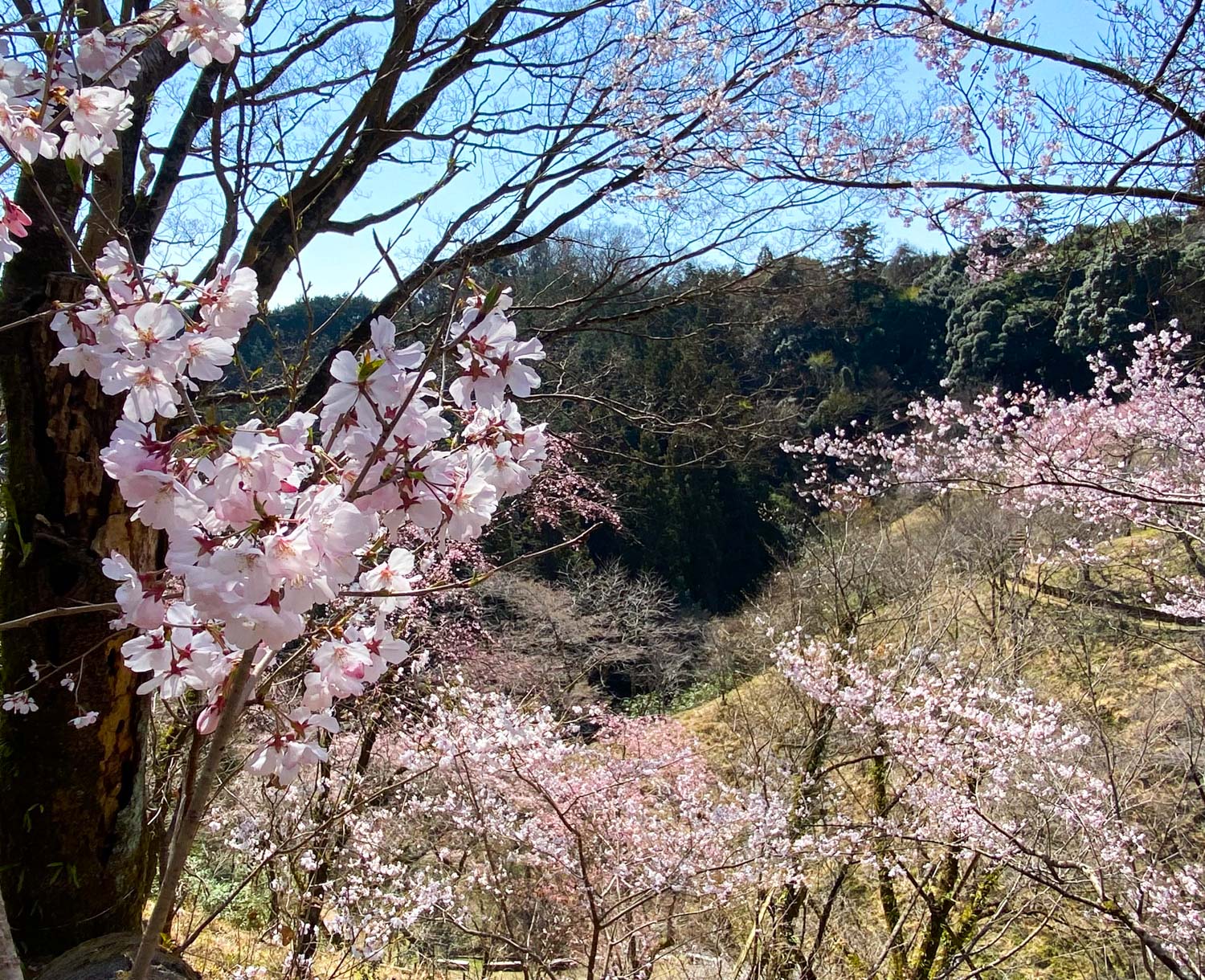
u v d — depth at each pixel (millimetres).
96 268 1596
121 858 3037
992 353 16656
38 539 2840
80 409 2787
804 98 4750
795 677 6898
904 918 6219
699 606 19953
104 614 2883
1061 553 9406
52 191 2709
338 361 1318
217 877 5824
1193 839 6566
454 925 5402
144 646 1380
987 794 6195
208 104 3619
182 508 1117
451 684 6258
